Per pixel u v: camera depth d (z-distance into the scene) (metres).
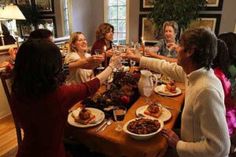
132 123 1.27
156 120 1.30
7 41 3.85
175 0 3.48
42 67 0.90
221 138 0.96
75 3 4.83
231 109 1.51
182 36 1.12
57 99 0.97
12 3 4.12
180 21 3.53
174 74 1.70
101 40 3.22
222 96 1.01
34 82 0.90
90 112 1.42
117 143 1.19
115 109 1.49
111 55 1.87
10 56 2.67
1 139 2.58
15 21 4.43
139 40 4.62
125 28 4.87
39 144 1.02
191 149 1.04
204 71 1.08
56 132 1.02
